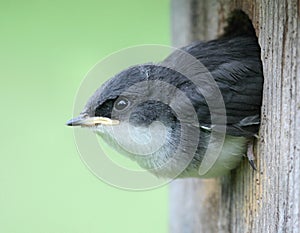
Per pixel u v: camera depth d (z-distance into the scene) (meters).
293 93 6.42
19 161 9.36
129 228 9.36
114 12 9.76
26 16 9.75
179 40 8.40
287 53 6.45
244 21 7.52
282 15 6.47
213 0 7.74
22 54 9.66
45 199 9.29
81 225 9.24
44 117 9.44
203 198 8.19
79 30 9.72
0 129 9.44
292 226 6.43
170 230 8.98
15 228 9.15
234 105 6.73
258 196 6.71
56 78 9.52
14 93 9.52
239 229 7.16
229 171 7.20
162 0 9.80
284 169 6.46
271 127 6.55
